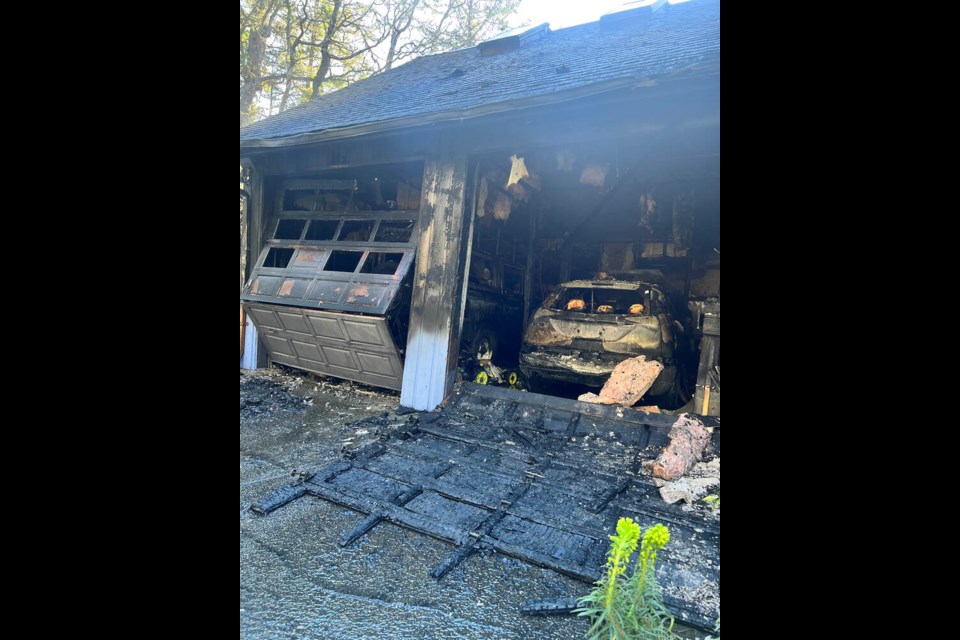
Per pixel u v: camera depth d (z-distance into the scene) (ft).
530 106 15.96
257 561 9.31
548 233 33.65
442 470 13.43
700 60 13.92
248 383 22.82
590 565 9.14
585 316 18.89
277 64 61.82
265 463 14.19
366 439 15.97
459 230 19.24
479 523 10.76
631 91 14.52
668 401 18.34
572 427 16.35
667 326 18.12
